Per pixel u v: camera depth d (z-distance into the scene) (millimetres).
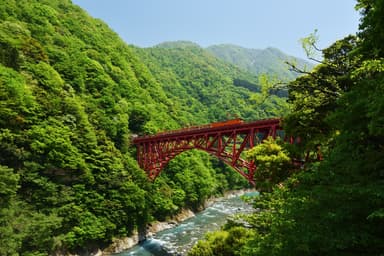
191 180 58594
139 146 53125
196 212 56656
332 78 12812
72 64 58656
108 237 34875
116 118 55062
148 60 166750
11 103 32312
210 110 125750
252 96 13859
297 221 6891
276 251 6949
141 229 41062
